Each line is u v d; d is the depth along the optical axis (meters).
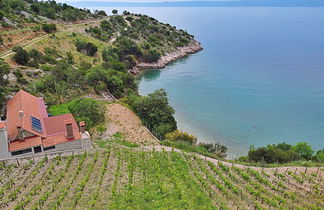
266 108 93.56
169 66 157.38
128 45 149.88
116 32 174.38
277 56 178.88
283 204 33.50
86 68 102.44
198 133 73.44
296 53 186.88
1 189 34.34
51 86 75.25
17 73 74.12
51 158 43.22
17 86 68.25
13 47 94.75
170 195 33.84
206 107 94.06
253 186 37.84
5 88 64.31
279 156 48.28
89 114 58.66
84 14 189.12
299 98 103.25
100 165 42.06
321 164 45.66
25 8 147.88
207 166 43.91
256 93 109.25
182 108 92.75
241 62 163.75
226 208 31.44
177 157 45.66
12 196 32.91
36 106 54.22
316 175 41.00
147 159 44.81
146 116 64.00
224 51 198.88
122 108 70.81
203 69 148.62
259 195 34.75
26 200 31.97
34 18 141.12
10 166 39.97
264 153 49.81
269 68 148.25
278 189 36.62
